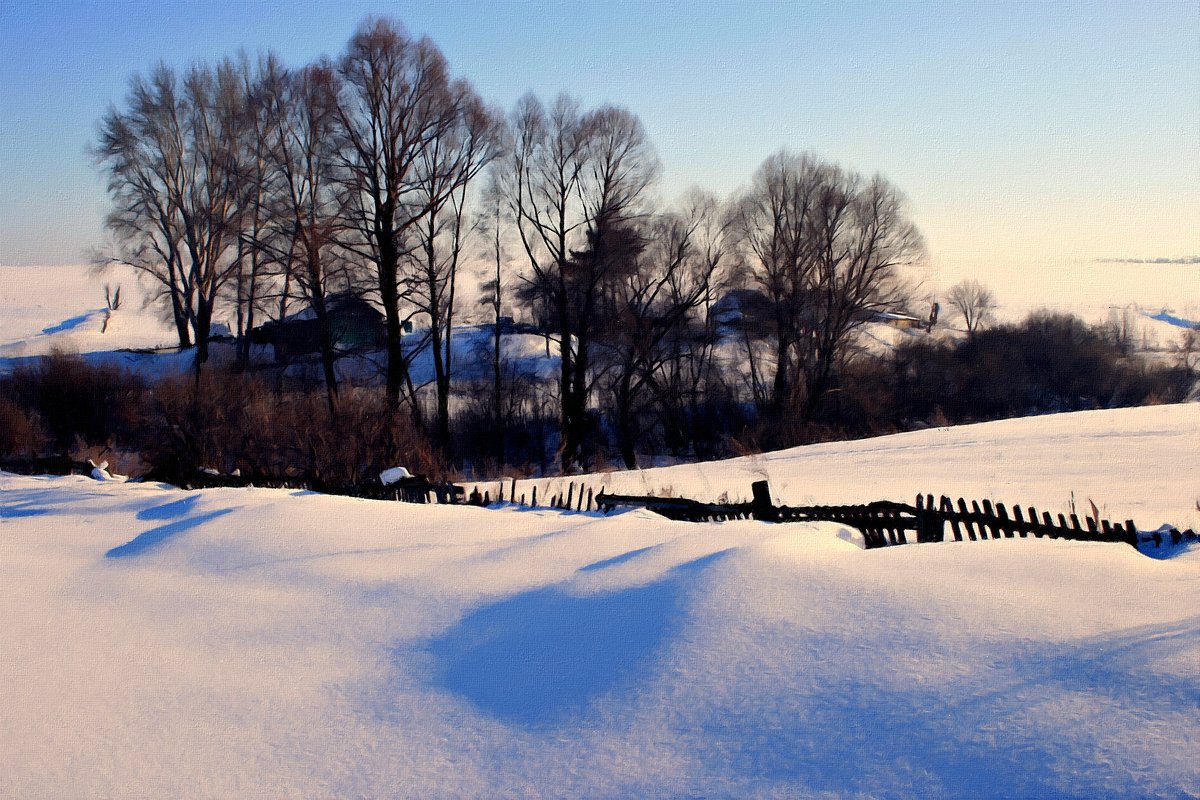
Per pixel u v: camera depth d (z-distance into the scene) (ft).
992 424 78.33
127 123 146.00
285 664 17.62
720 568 18.98
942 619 15.44
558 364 150.30
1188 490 39.06
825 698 13.42
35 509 43.06
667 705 13.98
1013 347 149.18
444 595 21.17
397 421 70.95
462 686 15.87
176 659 18.17
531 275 135.03
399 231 100.73
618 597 18.83
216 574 25.13
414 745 13.89
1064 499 39.14
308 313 128.77
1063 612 15.28
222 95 141.18
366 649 18.17
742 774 11.94
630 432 120.16
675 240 120.47
